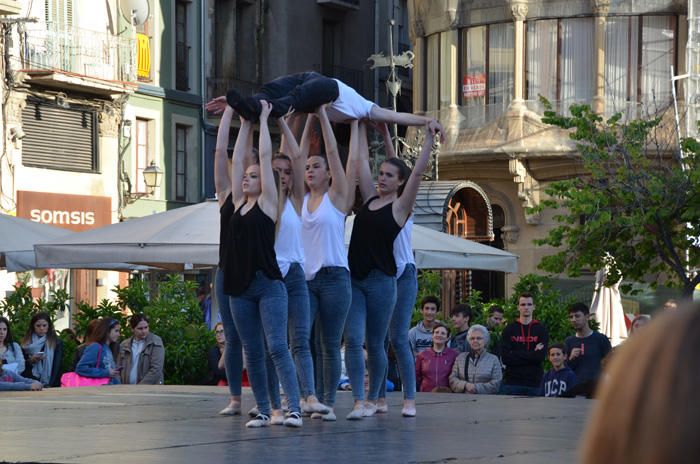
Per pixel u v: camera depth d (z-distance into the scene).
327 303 12.55
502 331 23.06
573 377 19.66
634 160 32.38
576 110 33.28
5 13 43.56
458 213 46.50
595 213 31.66
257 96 12.20
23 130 44.94
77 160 47.38
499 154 48.28
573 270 32.34
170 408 14.34
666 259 31.55
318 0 59.72
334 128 14.02
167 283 26.62
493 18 49.31
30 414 13.43
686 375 1.71
